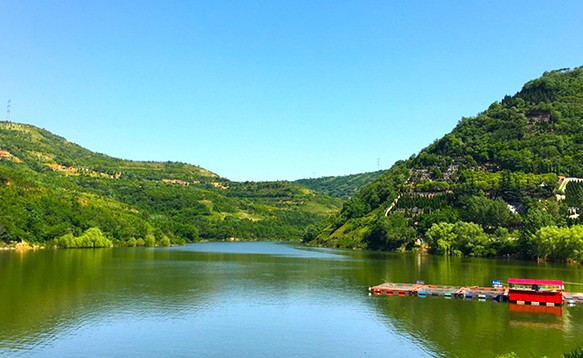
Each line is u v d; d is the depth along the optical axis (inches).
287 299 3631.9
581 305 3361.2
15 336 2536.9
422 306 3346.5
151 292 3878.0
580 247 6043.3
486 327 2758.4
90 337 2541.8
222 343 2464.3
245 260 7042.3
